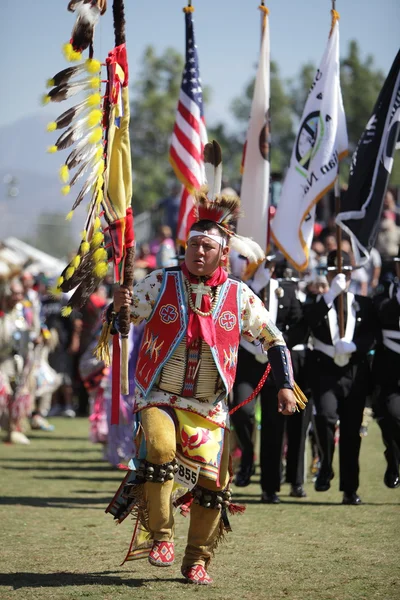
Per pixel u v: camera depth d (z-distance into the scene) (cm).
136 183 14425
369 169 2330
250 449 2314
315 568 1516
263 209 2369
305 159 2389
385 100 2331
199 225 1423
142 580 1427
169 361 1398
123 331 1399
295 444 2312
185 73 2512
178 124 2492
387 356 2208
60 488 2430
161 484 1361
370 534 1809
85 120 1394
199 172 2473
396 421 2162
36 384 3934
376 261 3881
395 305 2194
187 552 1427
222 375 1396
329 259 2345
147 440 1359
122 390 1412
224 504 1413
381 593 1348
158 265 2891
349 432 2186
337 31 2394
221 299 1422
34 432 3909
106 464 2925
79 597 1312
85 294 1402
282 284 2320
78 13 1399
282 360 1445
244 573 1482
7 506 2141
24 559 1573
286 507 2150
